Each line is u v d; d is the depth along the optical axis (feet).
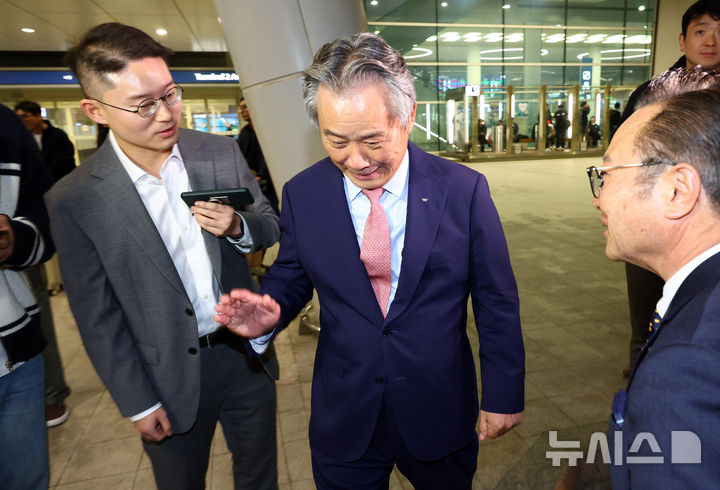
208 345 4.48
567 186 32.40
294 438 7.89
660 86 2.32
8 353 4.36
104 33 3.50
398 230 3.58
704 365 1.68
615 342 10.28
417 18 51.67
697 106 2.06
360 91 2.77
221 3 8.94
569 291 13.37
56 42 37.37
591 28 54.49
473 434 4.00
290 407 8.77
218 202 3.90
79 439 8.18
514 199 28.14
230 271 4.48
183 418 4.30
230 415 4.88
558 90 55.42
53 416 8.54
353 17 9.11
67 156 13.52
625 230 2.30
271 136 9.50
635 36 55.36
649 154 2.14
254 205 4.77
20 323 4.45
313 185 3.73
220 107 47.14
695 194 2.03
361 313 3.59
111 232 3.94
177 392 4.26
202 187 4.33
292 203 3.82
